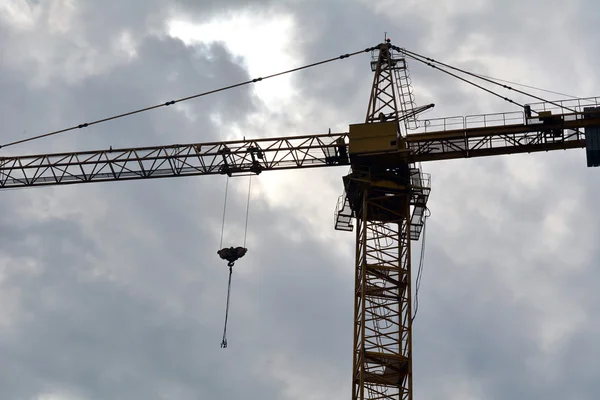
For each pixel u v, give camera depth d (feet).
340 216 358.64
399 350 330.34
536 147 351.05
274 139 366.84
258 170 370.73
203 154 371.56
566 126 346.95
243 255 360.69
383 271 341.00
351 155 349.41
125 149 379.96
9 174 387.75
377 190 350.23
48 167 384.27
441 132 351.25
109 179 382.22
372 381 326.65
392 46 381.40
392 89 369.50
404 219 348.59
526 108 349.61
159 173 377.50
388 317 334.85
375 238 346.13
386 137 348.38
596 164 344.49
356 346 330.34
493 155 354.13
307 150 364.58
